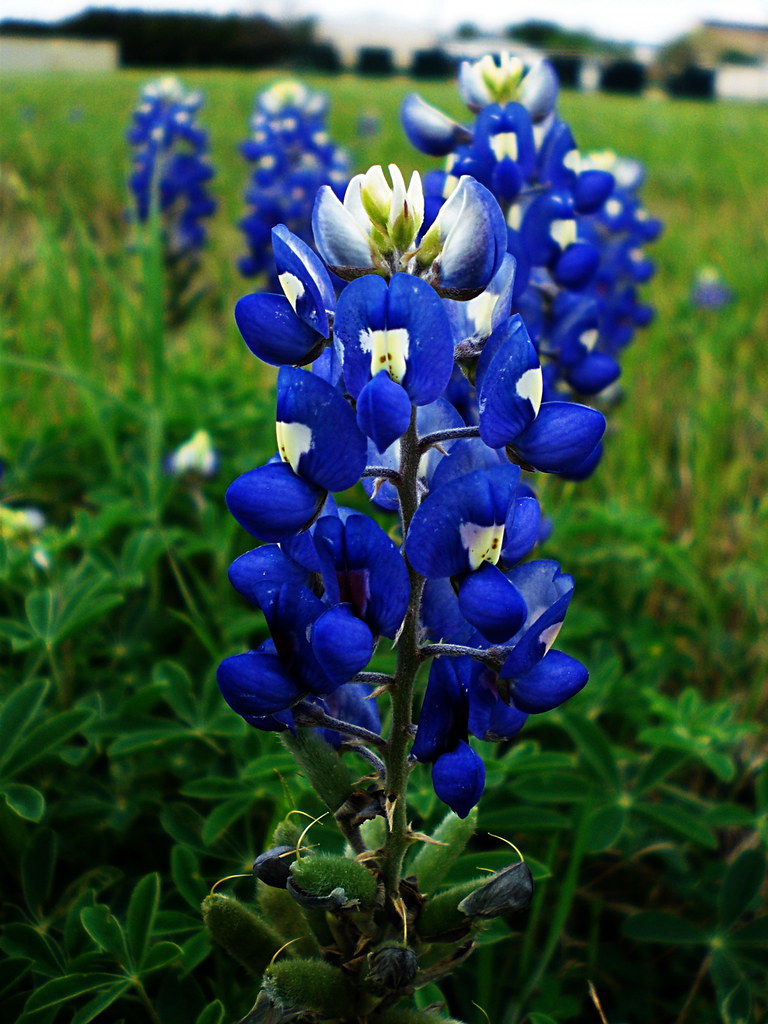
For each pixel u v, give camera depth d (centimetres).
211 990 17
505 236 12
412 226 12
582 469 19
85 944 17
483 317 13
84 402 32
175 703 20
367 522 12
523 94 23
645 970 19
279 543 13
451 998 18
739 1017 17
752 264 60
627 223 34
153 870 19
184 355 44
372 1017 13
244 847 19
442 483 13
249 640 25
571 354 24
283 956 14
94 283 49
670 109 196
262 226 48
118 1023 16
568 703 23
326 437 12
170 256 49
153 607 25
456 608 13
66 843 19
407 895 13
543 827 19
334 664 12
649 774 20
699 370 42
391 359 12
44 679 19
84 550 26
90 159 88
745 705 26
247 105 146
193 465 27
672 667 26
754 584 29
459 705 12
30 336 38
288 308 12
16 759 18
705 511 33
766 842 19
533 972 18
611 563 29
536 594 13
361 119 102
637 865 21
